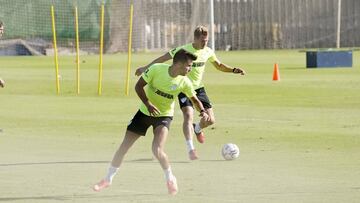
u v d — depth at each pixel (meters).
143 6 114.50
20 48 108.50
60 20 109.25
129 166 27.72
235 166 27.56
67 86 61.72
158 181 24.88
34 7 108.31
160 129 22.38
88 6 110.56
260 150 31.12
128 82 59.06
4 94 56.31
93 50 111.69
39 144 33.38
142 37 114.88
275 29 124.75
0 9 107.12
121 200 22.06
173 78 22.27
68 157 29.88
